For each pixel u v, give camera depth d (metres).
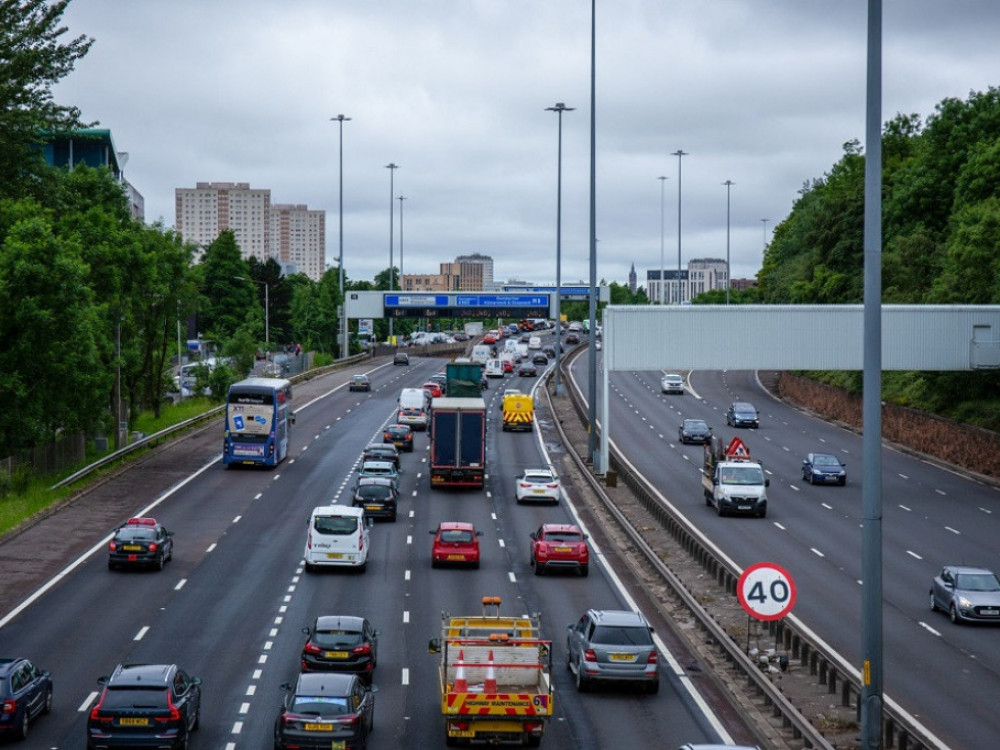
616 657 33.31
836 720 30.16
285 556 53.56
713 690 34.09
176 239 99.44
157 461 81.31
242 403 77.88
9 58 87.00
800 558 54.62
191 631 40.09
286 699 27.62
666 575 46.97
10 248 70.50
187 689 28.56
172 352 144.62
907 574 51.69
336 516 50.34
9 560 51.59
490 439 97.00
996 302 85.88
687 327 75.94
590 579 49.81
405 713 31.42
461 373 96.50
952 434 87.69
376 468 71.44
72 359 72.69
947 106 118.88
